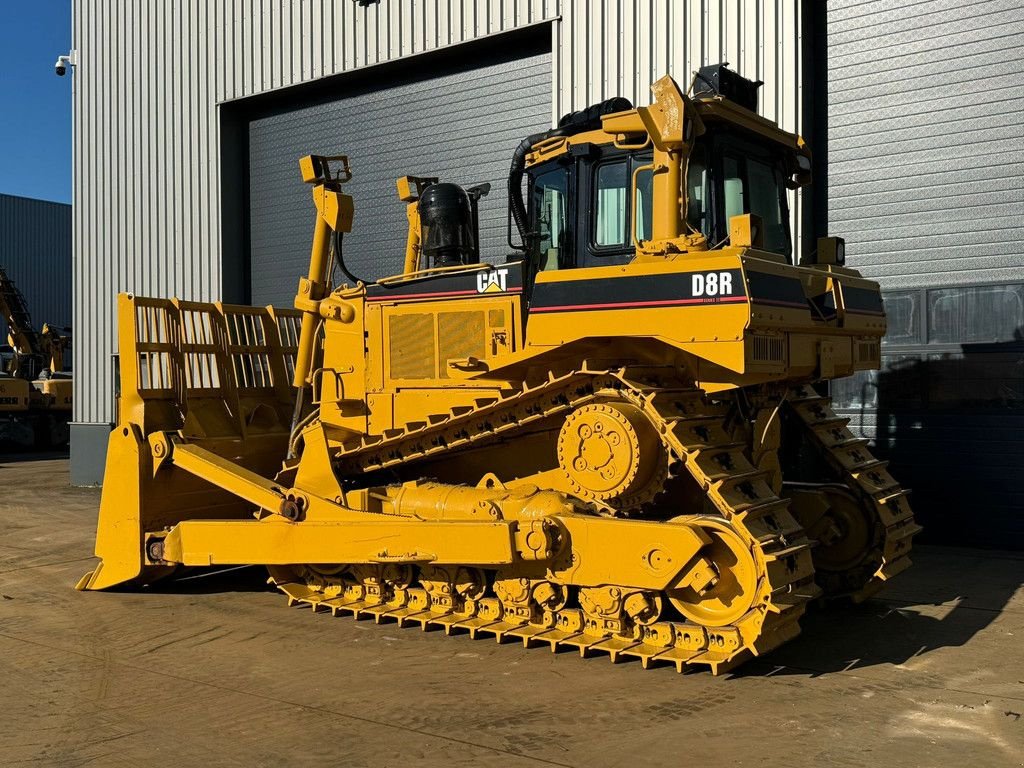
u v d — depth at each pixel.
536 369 6.22
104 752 4.39
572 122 6.66
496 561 5.88
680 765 4.16
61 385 25.75
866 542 6.71
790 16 9.81
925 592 7.41
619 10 10.84
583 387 5.99
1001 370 9.09
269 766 4.21
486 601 6.32
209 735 4.59
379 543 6.37
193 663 5.79
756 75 10.00
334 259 7.59
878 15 9.68
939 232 9.40
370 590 6.88
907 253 9.57
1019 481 9.01
